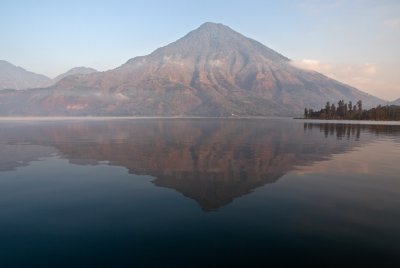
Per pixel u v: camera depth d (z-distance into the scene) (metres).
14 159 36.75
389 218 16.45
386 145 52.75
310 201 19.44
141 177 26.61
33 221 16.17
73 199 19.92
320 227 15.24
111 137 69.81
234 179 25.77
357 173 28.20
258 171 29.19
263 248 13.15
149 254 12.75
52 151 43.97
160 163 33.88
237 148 47.91
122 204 18.86
